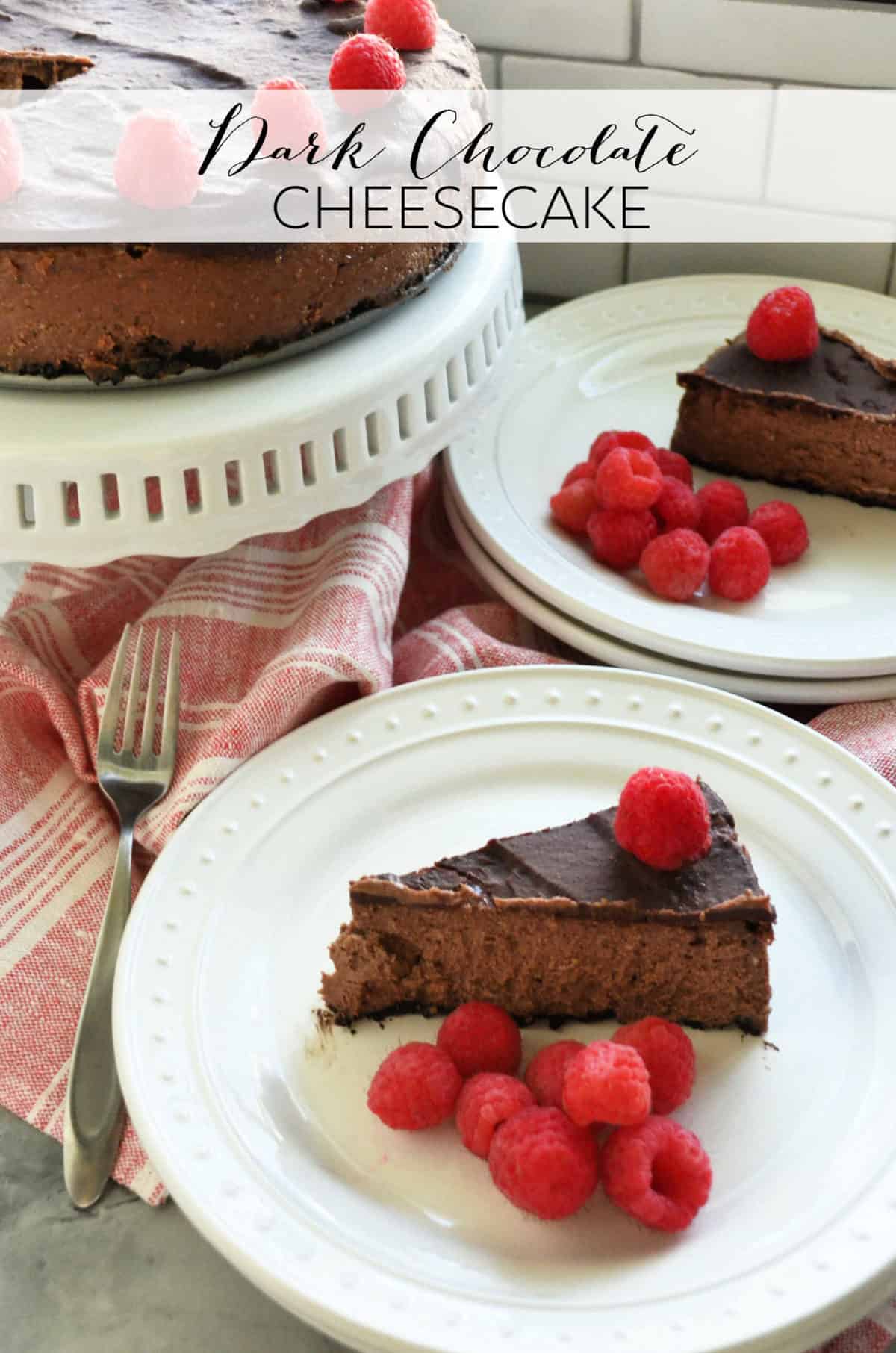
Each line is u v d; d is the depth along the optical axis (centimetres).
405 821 86
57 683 90
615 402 105
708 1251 75
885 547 98
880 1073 79
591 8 105
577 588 93
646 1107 75
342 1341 73
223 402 83
